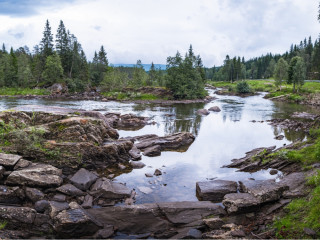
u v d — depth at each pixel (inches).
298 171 650.2
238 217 458.6
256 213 468.1
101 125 872.9
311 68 5167.3
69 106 2415.1
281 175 668.1
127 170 741.9
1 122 707.4
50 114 832.9
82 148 700.0
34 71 4217.5
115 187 571.2
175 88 3535.9
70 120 770.8
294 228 380.2
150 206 468.8
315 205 415.2
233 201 477.7
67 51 4490.7
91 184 587.2
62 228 397.1
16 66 4488.2
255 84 5531.5
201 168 772.0
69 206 452.4
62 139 732.7
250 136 1238.3
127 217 447.5
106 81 4158.5
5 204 468.1
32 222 411.2
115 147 790.5
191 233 403.2
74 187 543.2
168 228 434.3
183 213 460.4
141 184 639.1
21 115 790.5
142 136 1135.6
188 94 3449.8
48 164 636.7
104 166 748.0
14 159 562.3
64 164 652.7
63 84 3850.9
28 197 490.3
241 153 938.1
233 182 600.4
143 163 801.6
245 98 3863.2
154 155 910.4
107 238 405.4
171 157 888.3
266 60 7406.5
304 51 5989.2
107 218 447.5
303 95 3358.8
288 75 3855.8
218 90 5472.4
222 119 1807.3
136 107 2559.1
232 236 386.0
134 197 559.8
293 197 480.1
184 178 686.5
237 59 7298.2
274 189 499.2
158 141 1018.7
